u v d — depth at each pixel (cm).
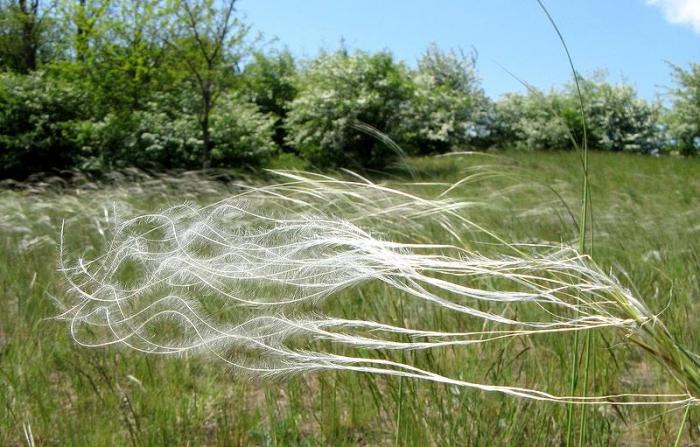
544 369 320
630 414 301
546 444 265
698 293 440
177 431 298
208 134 1800
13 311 446
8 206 809
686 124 2836
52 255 571
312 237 172
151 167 1742
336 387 315
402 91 2017
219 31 1681
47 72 1998
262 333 166
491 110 2423
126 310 187
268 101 2859
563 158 1595
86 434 292
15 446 297
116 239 193
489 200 642
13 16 2783
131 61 1794
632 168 1539
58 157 1828
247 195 267
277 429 292
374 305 345
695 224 633
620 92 2842
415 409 268
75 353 356
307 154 2067
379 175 1588
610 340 363
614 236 538
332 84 2047
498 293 150
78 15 1798
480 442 264
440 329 326
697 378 148
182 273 171
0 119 1781
